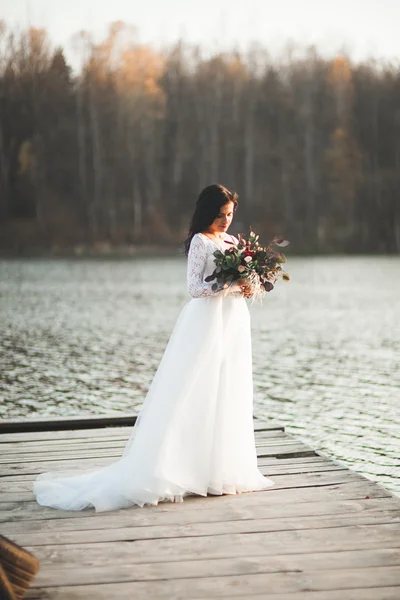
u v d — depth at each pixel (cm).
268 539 396
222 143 6606
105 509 445
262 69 7056
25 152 6156
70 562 369
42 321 1978
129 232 5809
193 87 6781
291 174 6531
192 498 467
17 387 1115
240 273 454
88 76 6562
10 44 6600
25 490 489
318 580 347
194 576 353
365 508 443
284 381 1169
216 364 468
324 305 2488
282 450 585
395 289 3145
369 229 6369
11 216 6053
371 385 1135
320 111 6900
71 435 649
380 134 7075
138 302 2489
